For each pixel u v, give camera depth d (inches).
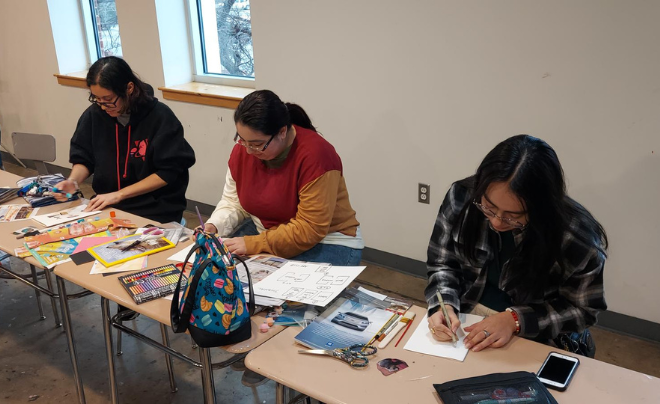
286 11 125.6
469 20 102.6
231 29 153.3
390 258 130.4
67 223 90.4
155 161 100.0
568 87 96.0
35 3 183.2
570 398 48.3
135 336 74.1
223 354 104.5
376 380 51.1
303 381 51.3
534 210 51.0
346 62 120.7
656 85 88.0
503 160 50.8
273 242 76.6
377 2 112.3
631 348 99.7
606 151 95.5
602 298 57.1
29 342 109.2
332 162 76.9
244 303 58.5
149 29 154.9
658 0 84.4
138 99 97.3
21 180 109.7
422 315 62.1
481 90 105.1
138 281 68.9
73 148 107.0
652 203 93.8
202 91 151.9
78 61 191.0
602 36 90.5
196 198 167.8
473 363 53.2
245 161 80.7
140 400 92.8
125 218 92.7
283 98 134.3
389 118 118.7
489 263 62.3
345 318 61.4
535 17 95.7
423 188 118.9
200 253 58.1
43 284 130.3
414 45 110.4
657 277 97.3
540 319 57.3
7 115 212.2
